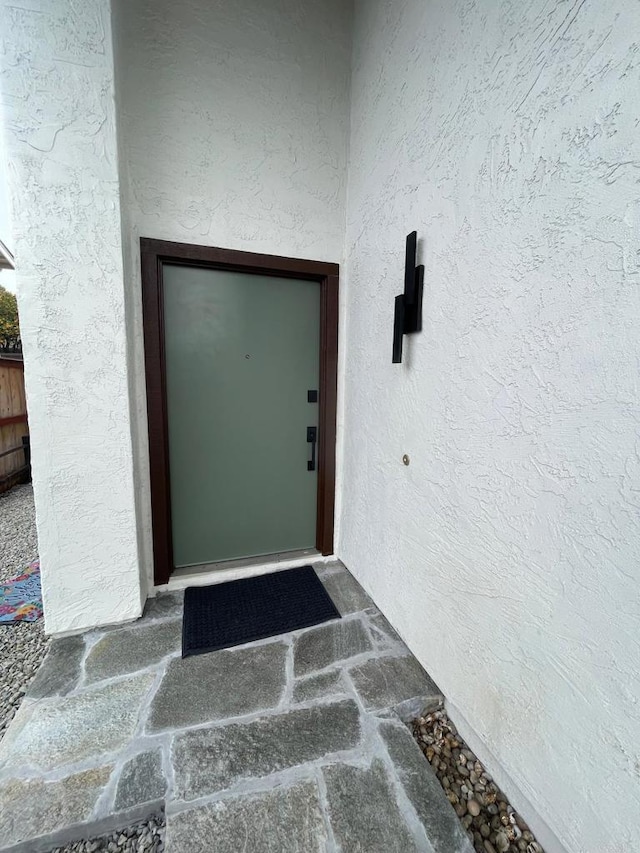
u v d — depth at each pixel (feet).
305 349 7.84
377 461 6.40
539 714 3.32
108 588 5.95
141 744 4.11
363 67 6.42
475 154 3.85
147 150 6.00
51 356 5.24
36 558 8.88
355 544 7.49
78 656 5.41
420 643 5.25
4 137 4.68
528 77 3.17
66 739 4.14
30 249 4.96
